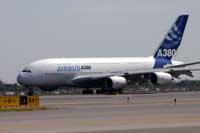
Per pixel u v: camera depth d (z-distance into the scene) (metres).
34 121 98.06
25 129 84.81
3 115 113.69
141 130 81.44
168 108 128.38
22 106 141.62
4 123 94.62
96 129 83.94
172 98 180.12
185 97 188.12
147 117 104.25
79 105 144.00
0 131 81.94
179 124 90.81
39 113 117.69
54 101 168.62
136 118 102.19
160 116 106.31
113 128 85.06
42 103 156.88
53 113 116.62
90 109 127.31
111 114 111.94
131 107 132.88
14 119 102.75
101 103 152.25
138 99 174.12
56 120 99.56
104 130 82.12
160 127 85.94
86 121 97.19
